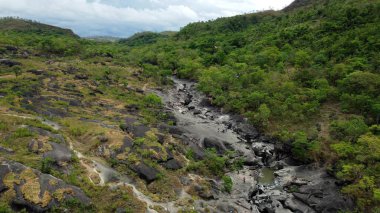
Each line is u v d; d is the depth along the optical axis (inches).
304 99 2746.1
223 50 5216.5
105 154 1685.5
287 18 5954.7
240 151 2258.9
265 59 3912.4
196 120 2874.0
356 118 2311.8
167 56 5339.6
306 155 2074.3
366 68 2849.4
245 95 3070.9
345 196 1614.2
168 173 1675.7
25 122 1785.2
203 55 5246.1
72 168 1480.1
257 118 2625.5
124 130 2034.9
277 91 2950.3
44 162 1402.6
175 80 4532.5
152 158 1713.8
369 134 1940.2
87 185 1392.7
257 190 1790.1
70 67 3587.6
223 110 3085.6
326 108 2659.9
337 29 3973.9
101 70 3843.5
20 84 2598.4
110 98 2898.6
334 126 2269.9
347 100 2544.3
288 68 3545.8
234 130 2694.4
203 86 3636.8
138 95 3262.8
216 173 1859.0
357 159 1763.0
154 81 4045.3
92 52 4795.8
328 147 2111.2
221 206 1534.2
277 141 2411.4
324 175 1883.6
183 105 3408.0
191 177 1715.1
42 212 1173.1
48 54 4220.0
